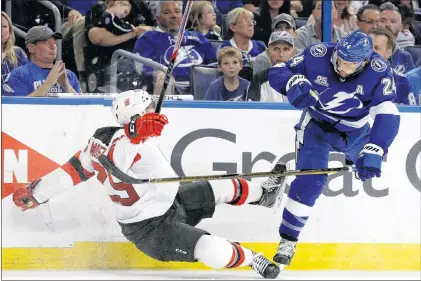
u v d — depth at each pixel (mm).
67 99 14945
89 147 14250
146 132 13531
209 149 15281
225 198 14672
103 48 19500
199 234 13609
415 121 15750
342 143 14953
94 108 14984
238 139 15359
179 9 19766
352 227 15578
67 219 14977
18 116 14844
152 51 19641
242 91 18500
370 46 13719
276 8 20125
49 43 17984
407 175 15734
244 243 15359
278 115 15461
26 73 17953
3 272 14492
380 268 15617
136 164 13875
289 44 18719
